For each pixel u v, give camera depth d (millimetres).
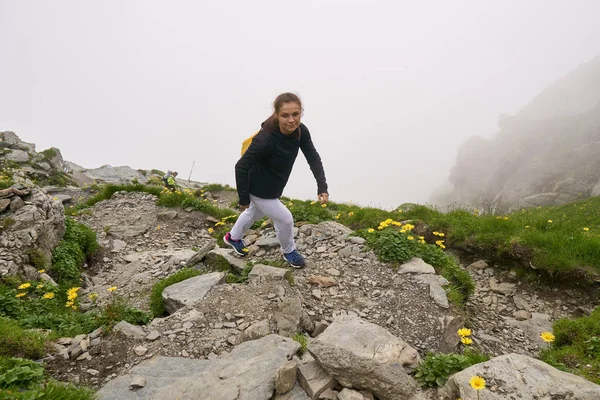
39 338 4211
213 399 3199
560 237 7762
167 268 7832
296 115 4898
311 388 3215
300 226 8516
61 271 7387
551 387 3041
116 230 10766
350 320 4609
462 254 8727
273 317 4789
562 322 5652
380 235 6910
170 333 4406
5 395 2910
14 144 34969
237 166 5273
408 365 3881
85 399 3219
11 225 7277
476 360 3846
